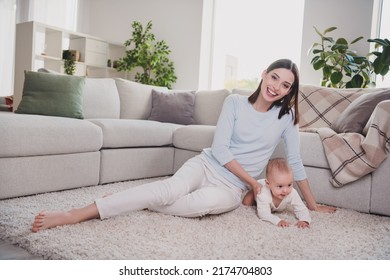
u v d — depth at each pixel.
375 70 3.41
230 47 5.43
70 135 2.15
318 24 4.29
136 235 1.41
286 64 1.68
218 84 5.43
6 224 1.48
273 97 1.69
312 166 2.22
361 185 2.04
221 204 1.66
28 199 1.91
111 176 2.46
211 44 5.27
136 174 2.63
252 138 1.77
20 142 1.91
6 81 6.10
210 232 1.49
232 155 1.72
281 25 4.88
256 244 1.38
